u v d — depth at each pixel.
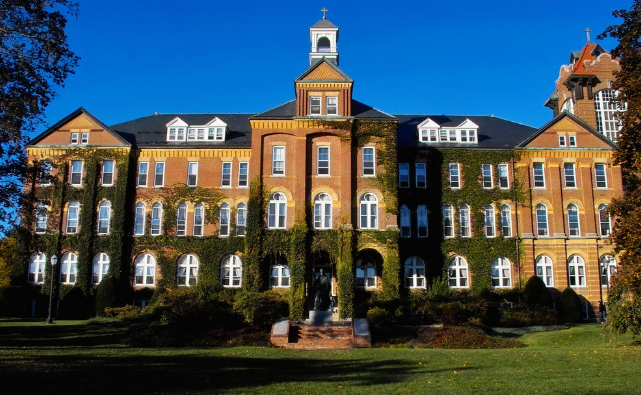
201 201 48.28
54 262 39.25
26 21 22.81
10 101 23.25
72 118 49.56
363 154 44.47
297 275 40.84
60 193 47.91
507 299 46.53
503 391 15.34
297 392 15.23
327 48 53.28
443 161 49.44
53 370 18.16
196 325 33.69
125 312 40.59
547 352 24.92
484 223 48.56
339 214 42.72
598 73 55.91
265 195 43.84
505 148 49.62
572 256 48.00
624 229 25.52
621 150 27.84
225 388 15.68
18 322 39.59
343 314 40.06
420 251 47.69
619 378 17.23
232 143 49.31
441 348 29.28
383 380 17.39
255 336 31.39
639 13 27.58
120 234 46.81
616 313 25.58
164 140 50.25
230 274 46.91
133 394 14.50
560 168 49.44
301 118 43.91
